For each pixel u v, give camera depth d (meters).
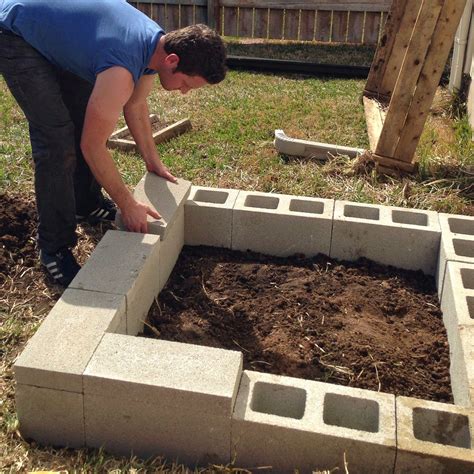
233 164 5.32
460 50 6.95
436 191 4.84
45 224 3.52
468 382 2.63
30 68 3.14
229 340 3.21
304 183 4.95
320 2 9.69
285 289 3.62
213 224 3.95
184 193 3.81
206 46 2.95
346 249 3.89
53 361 2.50
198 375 2.46
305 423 2.39
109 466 2.49
